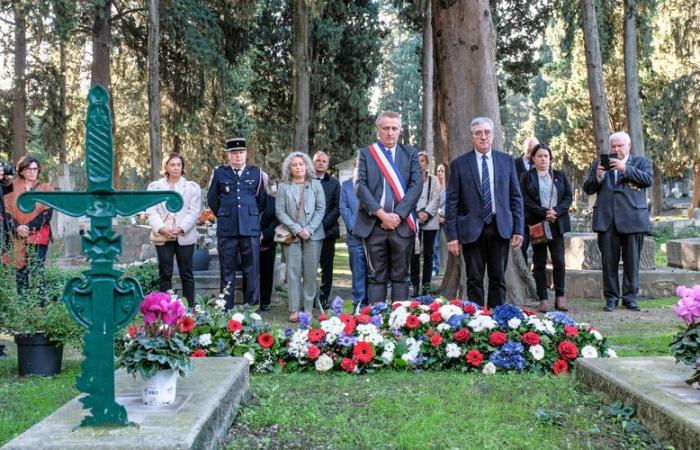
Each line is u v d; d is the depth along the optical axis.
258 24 27.19
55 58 27.97
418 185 6.22
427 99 18.94
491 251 6.64
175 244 8.14
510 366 5.14
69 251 16.72
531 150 8.95
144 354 3.23
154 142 18.78
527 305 9.22
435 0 9.01
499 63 23.88
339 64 27.47
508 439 3.44
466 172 6.61
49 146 23.19
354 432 3.59
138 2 24.30
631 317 8.24
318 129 27.22
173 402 3.33
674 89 28.45
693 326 3.74
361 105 27.47
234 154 8.56
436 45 9.11
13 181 8.13
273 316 8.70
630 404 3.70
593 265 11.16
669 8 27.64
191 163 31.09
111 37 23.22
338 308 5.76
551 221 8.60
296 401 4.24
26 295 5.50
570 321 5.50
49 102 22.59
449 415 3.87
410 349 5.27
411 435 3.49
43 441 2.76
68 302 2.95
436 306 5.69
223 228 8.45
